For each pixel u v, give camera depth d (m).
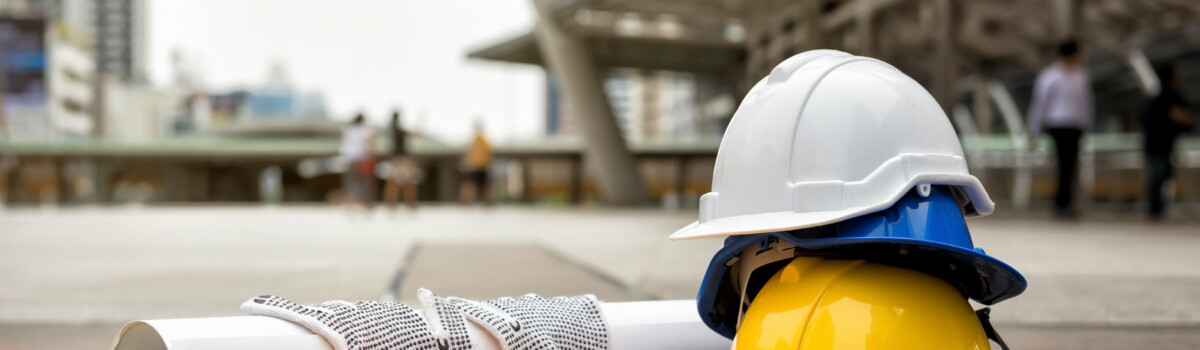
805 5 12.75
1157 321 2.14
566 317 1.44
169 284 3.12
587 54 17.41
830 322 1.06
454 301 1.35
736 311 1.44
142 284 3.12
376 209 16.34
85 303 2.59
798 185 1.13
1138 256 4.14
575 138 36.38
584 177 36.66
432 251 4.71
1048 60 12.87
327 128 57.91
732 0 13.89
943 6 9.71
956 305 1.12
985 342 1.14
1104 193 10.66
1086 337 1.92
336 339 1.17
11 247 5.27
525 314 1.38
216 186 40.22
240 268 3.78
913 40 12.55
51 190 37.44
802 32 13.12
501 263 3.89
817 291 1.11
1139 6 11.11
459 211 15.31
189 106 183.38
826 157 1.13
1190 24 11.00
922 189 1.11
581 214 12.88
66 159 37.69
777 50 14.48
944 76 9.72
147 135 139.00
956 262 1.16
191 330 1.15
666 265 3.79
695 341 1.54
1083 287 2.89
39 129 63.06
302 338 1.19
